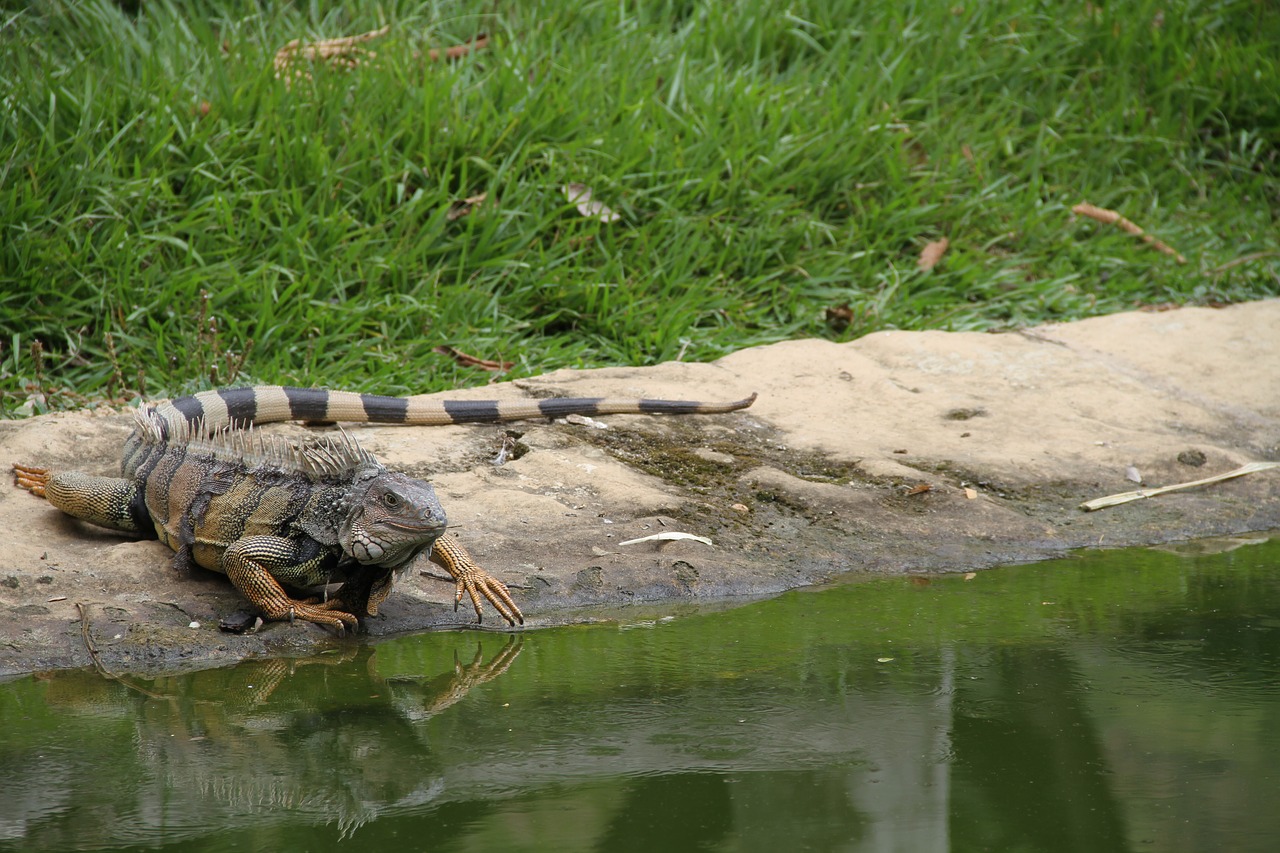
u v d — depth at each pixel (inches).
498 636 335.0
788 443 470.6
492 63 714.2
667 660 314.7
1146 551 411.2
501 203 621.3
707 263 645.9
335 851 215.5
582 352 587.2
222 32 701.3
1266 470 468.4
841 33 800.3
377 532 316.8
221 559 337.1
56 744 263.0
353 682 301.3
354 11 752.3
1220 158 852.6
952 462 460.1
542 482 418.6
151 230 578.6
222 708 284.4
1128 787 240.7
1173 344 583.5
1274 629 335.6
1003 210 727.1
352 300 575.5
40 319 544.4
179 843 218.8
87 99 593.0
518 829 224.2
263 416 453.1
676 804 234.1
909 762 252.7
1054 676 301.6
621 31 758.5
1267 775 245.4
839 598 364.8
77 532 370.6
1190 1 908.6
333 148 627.5
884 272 681.0
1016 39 838.5
